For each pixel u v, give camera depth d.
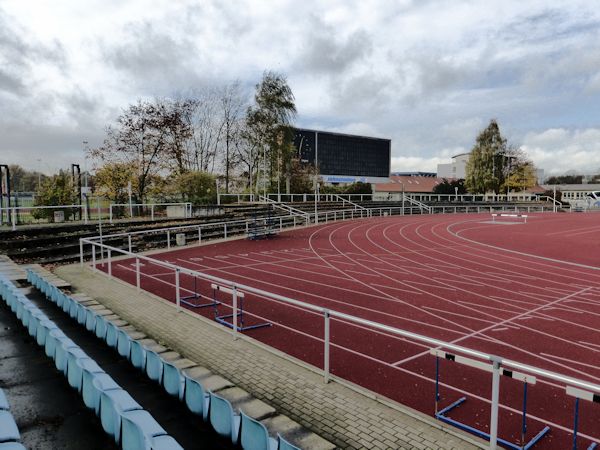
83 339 8.05
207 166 49.91
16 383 6.16
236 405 5.65
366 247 23.12
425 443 5.00
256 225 26.73
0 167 22.09
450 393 6.53
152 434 3.99
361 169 76.06
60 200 24.56
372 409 5.80
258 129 46.22
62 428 5.00
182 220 26.84
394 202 55.50
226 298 12.00
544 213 59.44
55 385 6.10
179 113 37.16
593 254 21.56
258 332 9.25
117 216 27.94
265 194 44.00
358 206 47.97
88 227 20.62
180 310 10.37
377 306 11.52
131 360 6.74
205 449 4.62
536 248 23.59
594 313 11.07
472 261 19.14
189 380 5.13
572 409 6.04
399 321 10.22
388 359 7.84
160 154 36.28
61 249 17.91
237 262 18.11
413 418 5.57
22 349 7.46
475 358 7.92
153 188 35.28
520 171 74.25
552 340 9.05
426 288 13.67
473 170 73.94
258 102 46.19
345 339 8.86
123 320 9.49
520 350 8.49
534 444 5.17
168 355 7.39
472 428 5.45
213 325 9.38
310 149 69.62
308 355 8.04
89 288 12.66
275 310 10.86
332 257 19.69
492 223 39.97
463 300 12.22
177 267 10.07
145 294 11.98
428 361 7.75
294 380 6.72
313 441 4.89
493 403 4.74
